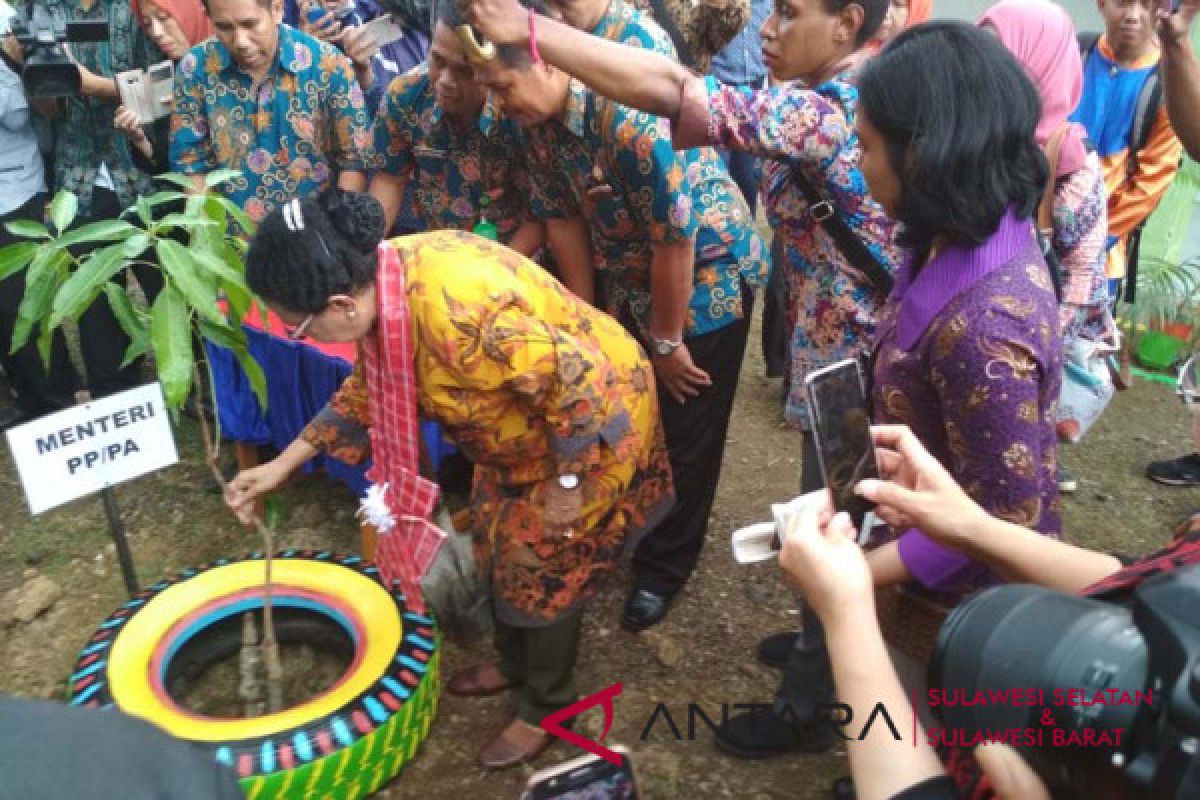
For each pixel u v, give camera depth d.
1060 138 2.33
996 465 1.40
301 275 1.65
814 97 1.76
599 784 1.23
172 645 2.32
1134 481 3.61
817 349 2.05
